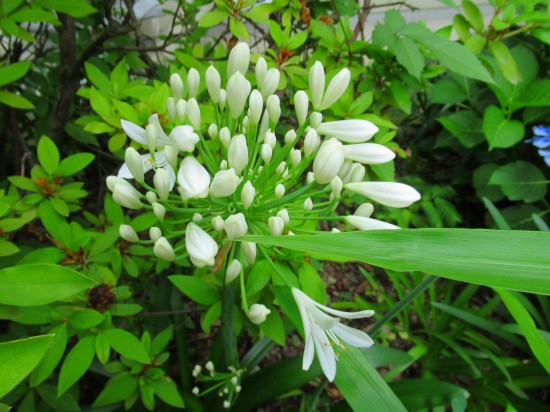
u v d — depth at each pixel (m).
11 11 0.29
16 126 0.42
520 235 0.11
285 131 0.46
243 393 0.38
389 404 0.24
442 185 0.82
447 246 0.12
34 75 0.48
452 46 0.35
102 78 0.31
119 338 0.25
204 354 0.52
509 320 0.62
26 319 0.25
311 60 0.40
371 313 0.19
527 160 0.79
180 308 0.44
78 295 0.27
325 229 0.70
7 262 0.31
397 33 0.36
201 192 0.19
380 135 0.37
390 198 0.22
